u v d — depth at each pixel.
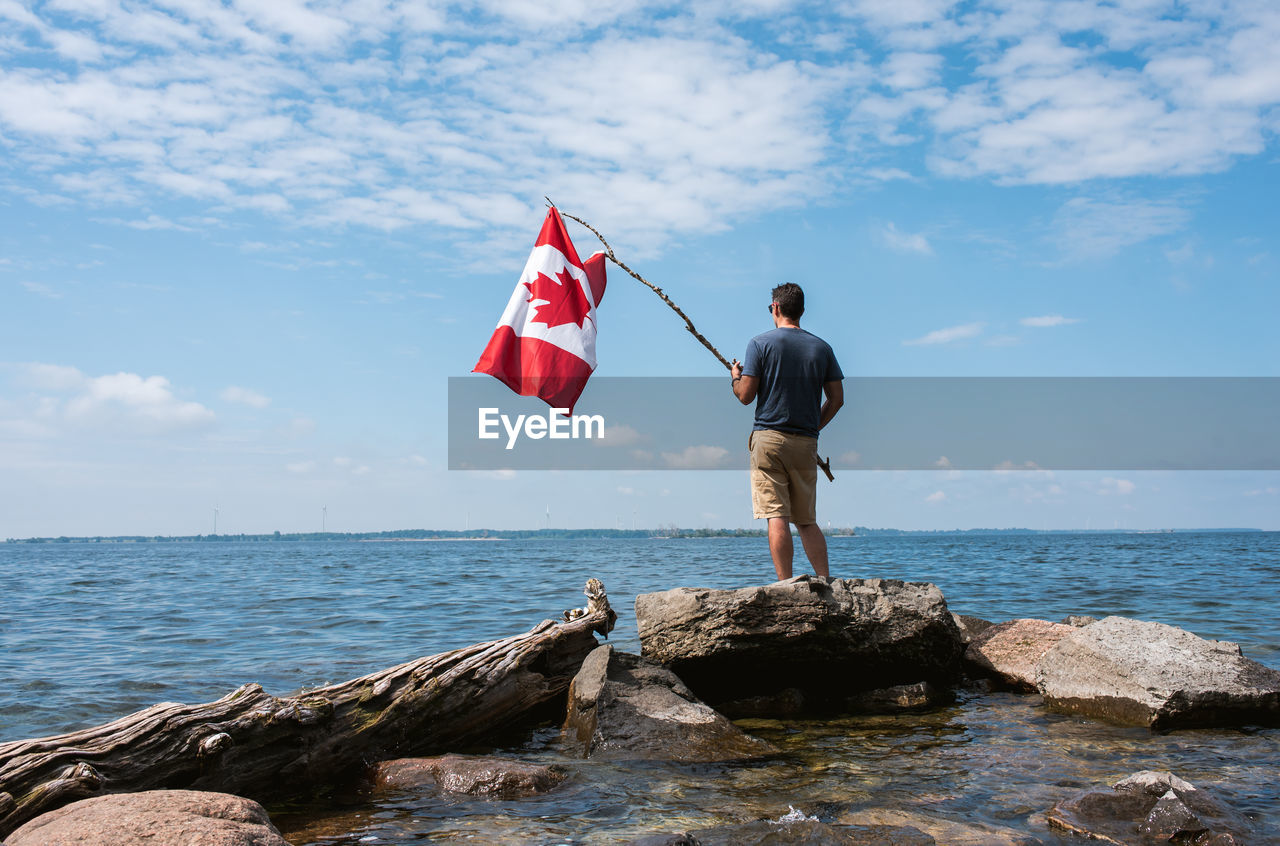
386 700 5.18
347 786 4.79
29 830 3.24
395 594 17.34
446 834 3.87
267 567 36.00
